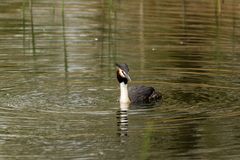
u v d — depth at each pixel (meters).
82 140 13.09
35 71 17.97
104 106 15.30
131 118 14.41
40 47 20.09
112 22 22.95
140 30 22.00
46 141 12.98
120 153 12.45
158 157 12.31
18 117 14.31
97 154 12.37
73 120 14.21
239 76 17.77
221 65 18.67
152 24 22.75
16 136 13.26
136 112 14.85
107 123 14.08
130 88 16.30
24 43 20.45
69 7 25.14
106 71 18.17
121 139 13.15
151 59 19.12
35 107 15.05
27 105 15.19
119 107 15.23
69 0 26.41
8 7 25.05
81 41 20.77
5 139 13.09
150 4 25.75
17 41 20.66
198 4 25.62
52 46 20.22
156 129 13.69
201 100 15.78
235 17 23.66
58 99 15.73
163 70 18.27
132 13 24.17
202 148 12.70
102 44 20.44
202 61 19.02
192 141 13.05
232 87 16.86
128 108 15.15
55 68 18.30
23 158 12.18
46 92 16.25
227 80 17.45
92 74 17.89
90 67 18.44
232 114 14.67
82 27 22.30
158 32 21.81
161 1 26.31
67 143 12.93
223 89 16.70
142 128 13.76
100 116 14.53
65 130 13.62
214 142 13.02
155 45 20.45
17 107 15.00
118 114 14.70
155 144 12.91
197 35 21.55
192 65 18.69
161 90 16.67
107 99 15.88
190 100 15.79
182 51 19.88
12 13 24.12
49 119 14.23
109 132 13.52
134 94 15.80
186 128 13.78
